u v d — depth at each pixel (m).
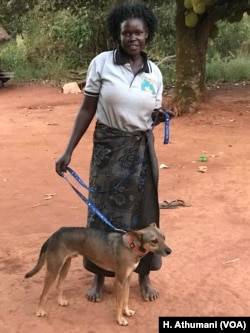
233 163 4.86
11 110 8.47
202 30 7.26
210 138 5.99
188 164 4.89
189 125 6.79
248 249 2.96
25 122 7.36
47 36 13.18
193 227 3.30
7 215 3.67
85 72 11.74
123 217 2.32
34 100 9.41
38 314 2.30
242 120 6.91
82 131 2.33
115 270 2.19
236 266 2.75
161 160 5.07
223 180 4.32
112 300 2.44
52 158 5.27
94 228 2.35
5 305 2.41
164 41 11.93
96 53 12.62
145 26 2.18
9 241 3.19
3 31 11.23
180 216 3.51
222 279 2.62
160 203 3.72
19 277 2.69
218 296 2.45
